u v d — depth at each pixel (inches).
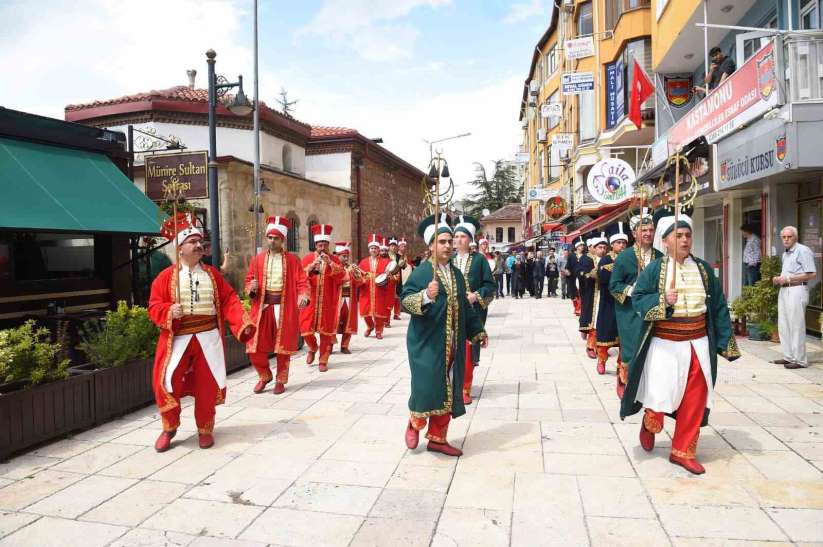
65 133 336.5
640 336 176.7
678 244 169.0
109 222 320.5
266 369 280.8
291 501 159.5
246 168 615.2
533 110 1596.9
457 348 189.3
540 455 190.1
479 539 136.9
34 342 220.4
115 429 228.1
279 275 282.5
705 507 150.0
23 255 307.1
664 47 560.4
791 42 310.2
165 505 158.4
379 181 1048.8
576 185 971.9
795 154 307.6
